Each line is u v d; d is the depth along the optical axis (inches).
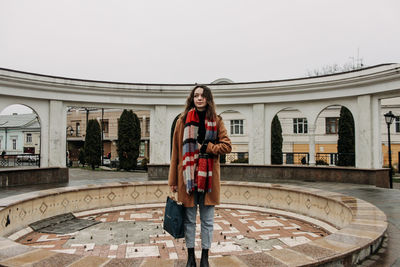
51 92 524.7
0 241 126.6
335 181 502.3
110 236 213.0
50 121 526.9
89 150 1094.4
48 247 189.3
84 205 291.7
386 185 494.3
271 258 109.6
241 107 618.2
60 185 457.7
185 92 600.7
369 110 484.4
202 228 113.7
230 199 334.3
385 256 134.6
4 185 436.1
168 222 113.5
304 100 561.3
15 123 1758.1
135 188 327.0
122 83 578.6
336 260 112.7
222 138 114.4
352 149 928.9
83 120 1569.9
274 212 294.0
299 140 1277.1
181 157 117.2
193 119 114.9
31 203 237.1
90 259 108.3
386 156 1173.7
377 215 179.5
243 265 103.7
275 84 568.7
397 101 1168.2
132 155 992.2
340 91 517.3
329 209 240.8
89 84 550.6
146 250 181.9
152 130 622.2
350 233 141.3
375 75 459.2
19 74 474.6
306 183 483.5
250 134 612.4
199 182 108.8
